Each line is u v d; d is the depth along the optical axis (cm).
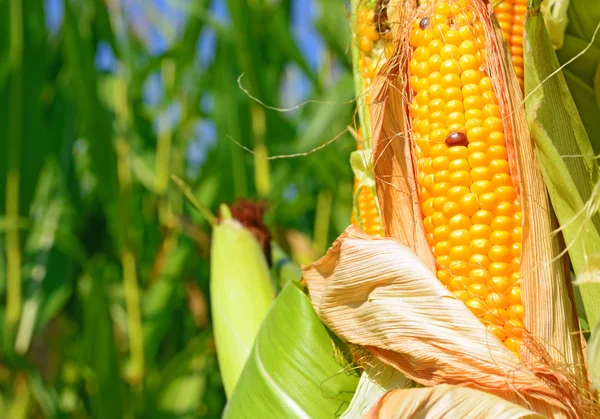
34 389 115
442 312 53
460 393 51
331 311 58
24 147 119
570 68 71
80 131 128
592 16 67
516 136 55
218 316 73
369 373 57
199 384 123
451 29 56
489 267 54
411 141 58
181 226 128
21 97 118
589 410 53
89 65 119
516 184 55
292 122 157
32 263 127
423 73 56
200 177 140
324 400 60
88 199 143
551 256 54
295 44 139
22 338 121
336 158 132
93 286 112
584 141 56
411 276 54
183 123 140
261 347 63
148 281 135
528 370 52
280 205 134
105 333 111
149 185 141
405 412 51
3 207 120
